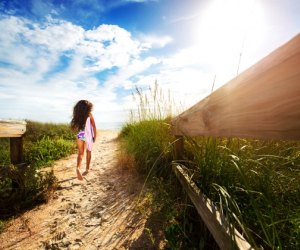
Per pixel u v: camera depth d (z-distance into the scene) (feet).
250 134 3.16
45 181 12.09
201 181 6.79
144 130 16.07
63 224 8.93
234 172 6.37
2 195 10.31
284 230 5.00
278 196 5.76
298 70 2.17
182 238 6.61
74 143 27.07
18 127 12.74
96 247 7.32
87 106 15.39
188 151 10.46
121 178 13.97
